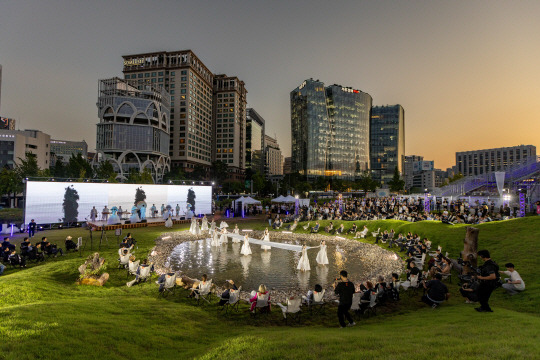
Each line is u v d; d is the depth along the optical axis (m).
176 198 42.19
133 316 9.66
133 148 122.62
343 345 6.52
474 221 26.53
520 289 11.27
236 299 11.59
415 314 10.19
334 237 30.20
